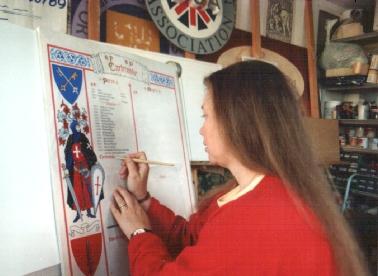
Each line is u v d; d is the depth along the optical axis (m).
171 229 1.02
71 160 0.87
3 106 0.77
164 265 0.74
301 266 0.62
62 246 0.82
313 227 0.64
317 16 2.73
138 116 1.10
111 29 1.56
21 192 0.77
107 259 0.92
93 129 0.94
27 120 0.81
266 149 0.68
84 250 0.86
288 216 0.63
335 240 0.66
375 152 2.54
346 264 0.67
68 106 0.88
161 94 1.23
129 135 1.05
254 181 0.72
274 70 0.75
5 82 0.78
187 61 1.73
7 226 0.74
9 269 0.73
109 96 1.01
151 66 1.21
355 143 2.69
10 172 0.76
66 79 0.89
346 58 2.55
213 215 0.72
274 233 0.62
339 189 2.66
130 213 0.91
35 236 0.78
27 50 0.84
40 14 1.34
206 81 0.78
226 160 0.78
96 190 0.91
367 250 2.20
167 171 1.19
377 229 2.23
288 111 0.70
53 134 0.83
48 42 0.87
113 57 1.05
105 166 0.95
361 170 2.55
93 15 1.43
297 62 2.44
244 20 2.17
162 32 1.65
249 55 2.12
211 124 0.76
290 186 0.66
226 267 0.63
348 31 2.60
